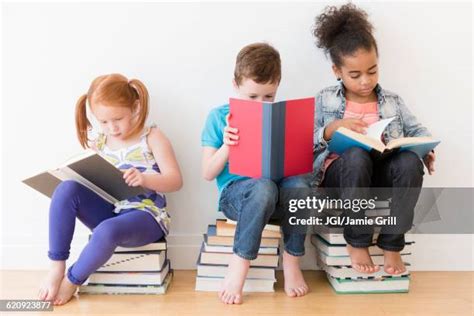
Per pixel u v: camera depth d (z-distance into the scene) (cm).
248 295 146
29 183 139
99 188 143
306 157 141
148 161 153
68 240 139
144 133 154
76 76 163
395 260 143
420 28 165
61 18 161
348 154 139
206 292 148
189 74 165
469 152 170
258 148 137
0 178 165
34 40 161
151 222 145
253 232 138
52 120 165
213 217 170
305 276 163
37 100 164
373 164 141
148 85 165
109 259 142
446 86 168
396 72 167
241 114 137
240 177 152
